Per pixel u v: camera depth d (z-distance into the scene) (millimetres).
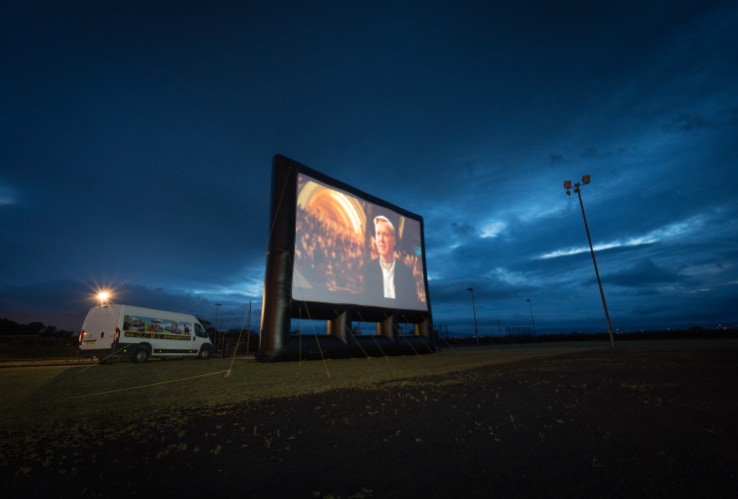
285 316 13750
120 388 7039
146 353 14000
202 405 5285
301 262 14664
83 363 15930
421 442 3354
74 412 4859
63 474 2721
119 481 2580
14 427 4113
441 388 6484
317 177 16312
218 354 27859
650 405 4555
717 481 2309
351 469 2736
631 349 17891
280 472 2705
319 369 10711
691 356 11867
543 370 8922
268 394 6191
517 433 3547
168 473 2719
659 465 2604
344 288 15945
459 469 2666
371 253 17844
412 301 19750
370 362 13539
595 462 2701
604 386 6113
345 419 4328
